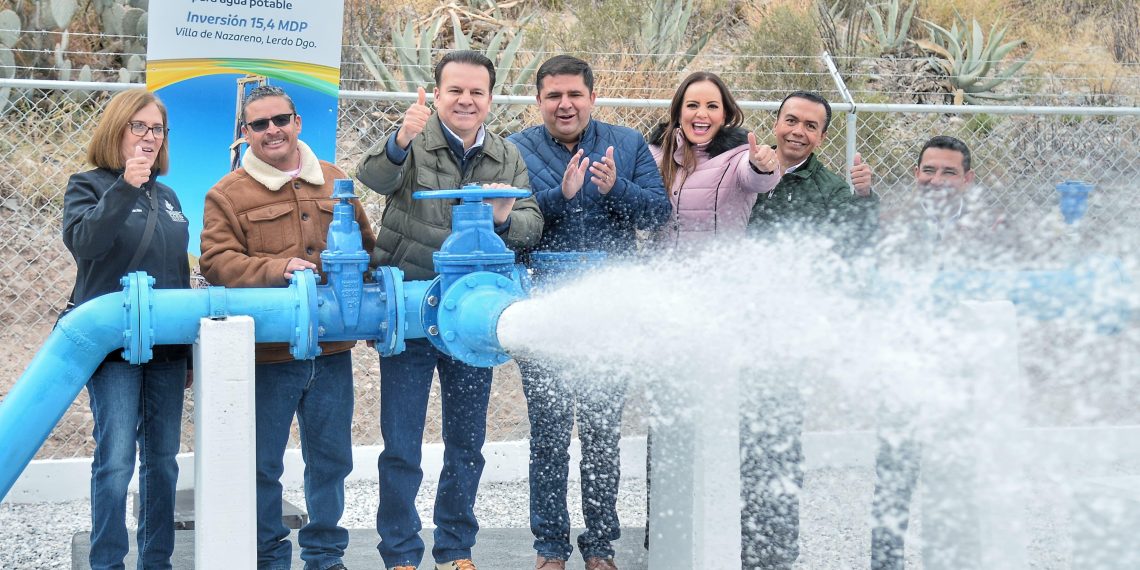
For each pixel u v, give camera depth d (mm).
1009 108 5477
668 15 9406
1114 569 2992
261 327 2918
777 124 3840
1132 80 10242
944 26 11016
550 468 3625
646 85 8781
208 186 4691
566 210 3662
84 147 7848
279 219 3406
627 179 3750
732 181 3764
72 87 4762
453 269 2947
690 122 3855
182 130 4633
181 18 4559
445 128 3453
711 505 2840
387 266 3227
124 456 3254
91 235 3104
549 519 3652
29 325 7047
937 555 2770
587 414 3637
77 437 6137
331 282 3016
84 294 3307
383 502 3434
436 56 9297
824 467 4828
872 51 10391
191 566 3719
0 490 2768
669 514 2979
